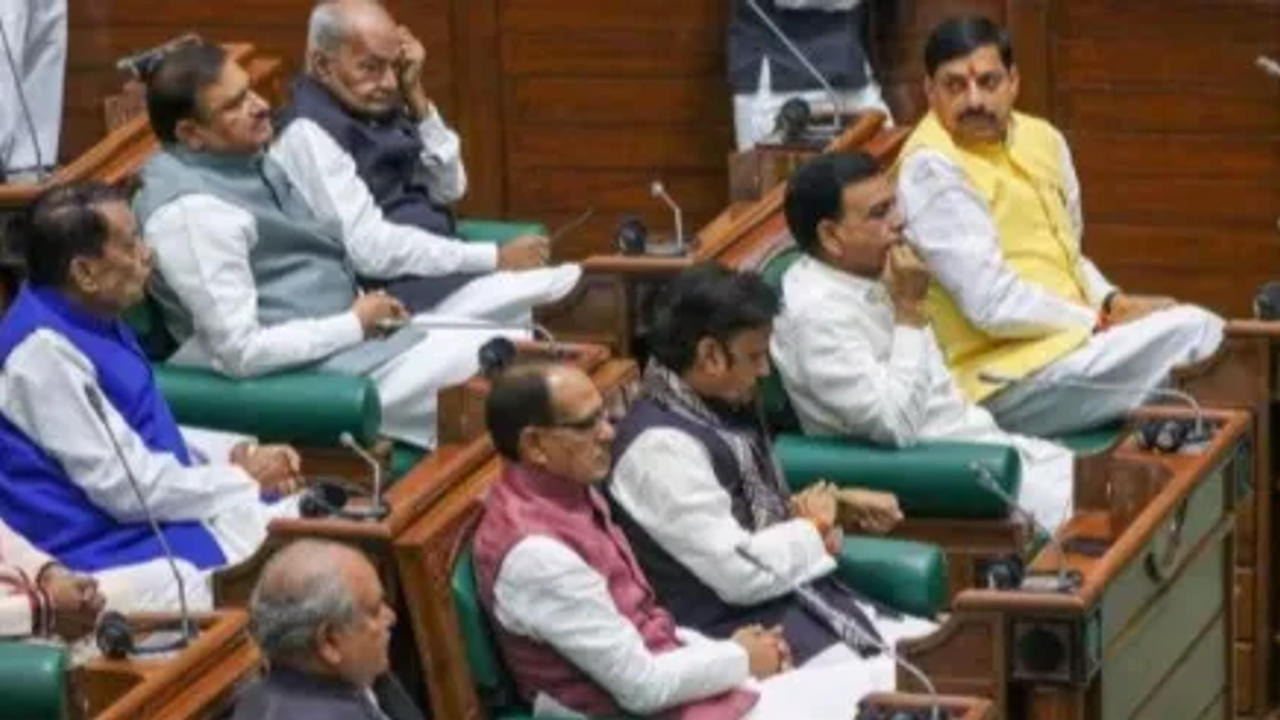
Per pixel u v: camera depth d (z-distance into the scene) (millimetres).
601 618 13391
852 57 21422
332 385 16297
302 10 22094
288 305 17078
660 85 22172
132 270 15188
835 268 15898
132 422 15273
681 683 13492
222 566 14578
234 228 16688
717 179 22312
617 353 16844
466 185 22203
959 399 16281
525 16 22219
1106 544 14391
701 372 14266
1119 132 21641
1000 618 13250
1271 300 16422
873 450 15711
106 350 15219
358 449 14500
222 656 12984
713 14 22031
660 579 14266
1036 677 13273
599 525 13789
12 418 15055
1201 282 21766
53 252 15078
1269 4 21234
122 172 17891
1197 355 17281
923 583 14633
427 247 17750
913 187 17203
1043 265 17609
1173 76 21484
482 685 13695
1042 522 16375
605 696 13547
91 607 13820
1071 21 21531
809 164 15906
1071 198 17969
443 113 22391
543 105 22328
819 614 14320
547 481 13594
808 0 21359
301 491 15609
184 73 16891
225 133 16906
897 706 12969
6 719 12836
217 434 16000
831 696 13797
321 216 17469
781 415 16078
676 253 16906
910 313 15969
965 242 17125
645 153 22312
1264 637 16516
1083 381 17156
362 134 17781
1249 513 16391
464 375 17016
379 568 13633
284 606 12055
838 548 14688
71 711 12852
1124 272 21859
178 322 16656
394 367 16938
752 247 16922
